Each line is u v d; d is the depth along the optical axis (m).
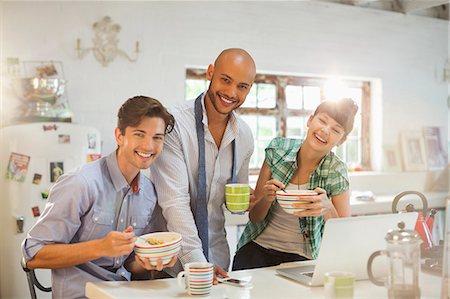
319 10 4.77
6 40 3.59
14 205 3.23
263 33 4.50
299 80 4.88
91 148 3.43
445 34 5.51
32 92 3.47
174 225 1.98
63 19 3.75
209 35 4.27
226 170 2.21
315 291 1.71
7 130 3.23
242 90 2.05
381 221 1.79
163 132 1.81
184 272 1.65
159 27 4.08
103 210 1.88
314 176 2.18
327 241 1.72
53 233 1.77
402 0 5.22
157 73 4.08
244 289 1.72
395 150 5.23
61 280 1.84
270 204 2.18
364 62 5.04
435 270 1.91
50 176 3.29
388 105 5.21
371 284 1.79
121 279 1.94
